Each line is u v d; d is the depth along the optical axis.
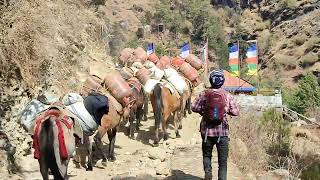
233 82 34.41
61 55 12.85
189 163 9.66
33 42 9.90
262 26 150.38
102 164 9.80
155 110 11.60
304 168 12.35
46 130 6.49
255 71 27.67
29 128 7.71
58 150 6.41
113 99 9.96
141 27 140.88
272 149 13.46
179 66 15.00
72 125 6.96
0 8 9.42
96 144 9.76
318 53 118.44
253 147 11.96
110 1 155.12
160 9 151.00
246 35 151.12
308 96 38.88
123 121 13.49
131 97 10.77
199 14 149.62
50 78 10.85
